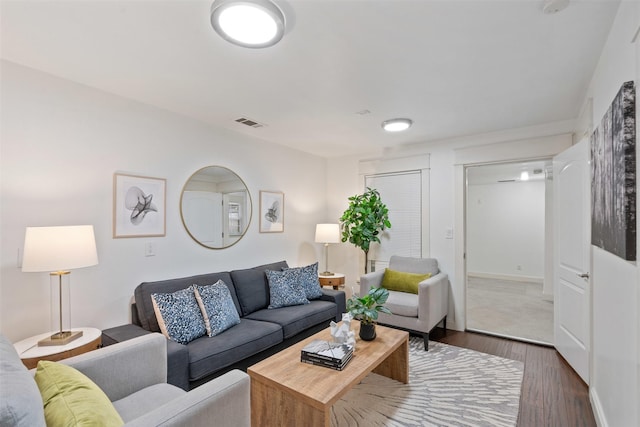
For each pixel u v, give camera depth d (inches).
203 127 122.7
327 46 70.1
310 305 126.2
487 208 275.7
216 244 127.3
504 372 103.2
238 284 120.0
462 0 55.3
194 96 98.7
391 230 168.4
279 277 129.1
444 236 151.3
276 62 77.4
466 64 78.5
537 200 255.3
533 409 82.9
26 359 67.3
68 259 73.7
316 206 184.1
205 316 93.7
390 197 169.0
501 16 59.8
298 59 75.9
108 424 39.2
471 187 283.0
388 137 146.9
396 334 95.3
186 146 116.6
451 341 131.0
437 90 94.1
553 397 88.5
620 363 58.7
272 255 154.3
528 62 77.7
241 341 90.7
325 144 159.9
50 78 83.7
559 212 115.6
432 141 154.4
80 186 89.3
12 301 77.4
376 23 61.9
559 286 116.1
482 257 278.2
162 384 64.6
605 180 65.2
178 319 87.7
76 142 88.6
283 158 161.8
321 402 60.1
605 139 65.0
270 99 100.9
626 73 54.5
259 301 122.6
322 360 73.9
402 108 108.7
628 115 50.4
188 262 117.1
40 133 82.2
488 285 242.1
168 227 110.9
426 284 122.5
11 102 77.6
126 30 64.2
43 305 82.0
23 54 73.8
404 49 71.6
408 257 158.1
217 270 127.6
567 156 108.7
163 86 91.4
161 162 108.9
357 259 180.7
